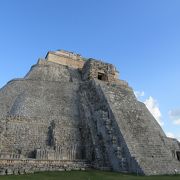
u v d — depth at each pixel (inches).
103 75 1360.7
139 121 936.3
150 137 873.5
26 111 965.2
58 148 825.5
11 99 1062.4
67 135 908.6
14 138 836.0
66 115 1002.7
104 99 986.7
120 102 1004.6
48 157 782.5
